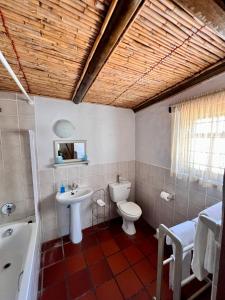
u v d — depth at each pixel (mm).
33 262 1423
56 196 2162
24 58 1263
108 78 1677
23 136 2035
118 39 1031
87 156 2551
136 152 2982
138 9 813
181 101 1956
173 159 2061
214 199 1646
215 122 1561
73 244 2293
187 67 1479
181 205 2061
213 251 891
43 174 2254
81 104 2463
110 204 2861
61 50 1165
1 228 1912
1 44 1079
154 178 2545
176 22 923
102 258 2035
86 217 2664
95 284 1681
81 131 2486
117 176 2861
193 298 1388
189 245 1106
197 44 1134
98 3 792
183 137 1909
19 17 855
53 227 2389
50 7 801
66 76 1605
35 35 999
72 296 1559
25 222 2016
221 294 536
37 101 2141
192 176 1836
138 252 2133
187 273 1278
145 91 2102
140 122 2818
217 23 868
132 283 1688
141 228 2635
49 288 1636
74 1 772
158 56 1281
